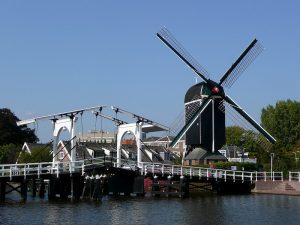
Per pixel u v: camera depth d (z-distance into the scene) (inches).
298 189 2150.6
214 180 2225.6
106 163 1975.9
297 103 4431.6
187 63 2783.0
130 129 2100.1
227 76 2763.3
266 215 1405.0
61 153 3088.1
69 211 1488.7
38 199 1882.4
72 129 1947.6
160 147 4087.1
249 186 2326.5
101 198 1813.5
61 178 1902.1
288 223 1253.7
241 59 2768.2
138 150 2076.8
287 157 3486.7
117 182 2069.4
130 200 1867.6
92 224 1236.5
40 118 1985.7
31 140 3934.5
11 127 3769.7
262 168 2679.6
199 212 1481.3
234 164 2568.9
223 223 1254.9
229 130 4643.2
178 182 2092.8
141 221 1291.8
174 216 1386.6
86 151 3543.3
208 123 2736.2
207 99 2719.0
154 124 2095.2
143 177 2041.1
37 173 1835.6
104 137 4658.0
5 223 1232.2
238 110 2780.5
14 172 1852.9
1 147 3299.7
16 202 1748.3
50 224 1229.1
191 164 2780.5
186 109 2844.5
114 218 1343.5
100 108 2012.8
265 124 4446.4
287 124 4306.1
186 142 2837.1
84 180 1889.8
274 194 2188.7
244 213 1449.3
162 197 2011.6
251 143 4008.4
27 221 1273.4
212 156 2716.5
